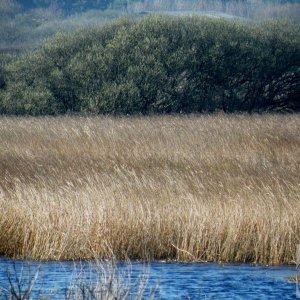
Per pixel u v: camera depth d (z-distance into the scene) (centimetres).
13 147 9662
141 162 8488
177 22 19300
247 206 6041
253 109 19712
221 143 9850
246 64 19312
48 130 11569
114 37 19038
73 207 5919
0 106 18300
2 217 5900
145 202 6059
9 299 3678
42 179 7088
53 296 4575
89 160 8512
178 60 18750
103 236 5756
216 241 5856
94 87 18488
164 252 5869
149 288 4950
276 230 5812
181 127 11856
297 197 6291
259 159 8750
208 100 19150
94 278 4994
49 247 5731
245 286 5075
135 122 13250
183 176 7175
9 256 5784
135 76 18338
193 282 5166
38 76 18812
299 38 19900
